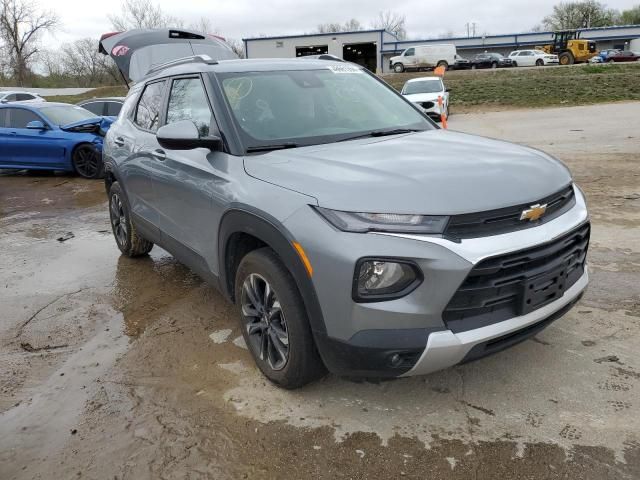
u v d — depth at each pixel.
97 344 3.87
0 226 7.48
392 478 2.45
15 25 58.78
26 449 2.78
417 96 19.69
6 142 10.99
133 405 3.10
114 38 9.66
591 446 2.56
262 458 2.62
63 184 10.56
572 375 3.12
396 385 3.12
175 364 3.53
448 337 2.46
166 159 4.04
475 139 3.62
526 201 2.62
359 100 4.06
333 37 57.69
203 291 4.75
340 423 2.83
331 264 2.52
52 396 3.24
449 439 2.67
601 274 4.56
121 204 5.32
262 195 2.91
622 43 61.53
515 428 2.71
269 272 2.90
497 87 30.42
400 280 2.45
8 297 4.83
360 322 2.51
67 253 6.09
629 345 3.41
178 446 2.74
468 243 2.45
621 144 11.63
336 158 3.04
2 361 3.67
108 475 2.57
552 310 2.77
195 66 4.04
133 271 5.37
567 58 48.91
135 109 5.10
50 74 62.16
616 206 6.64
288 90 3.84
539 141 13.02
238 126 3.44
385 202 2.52
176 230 4.09
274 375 3.10
